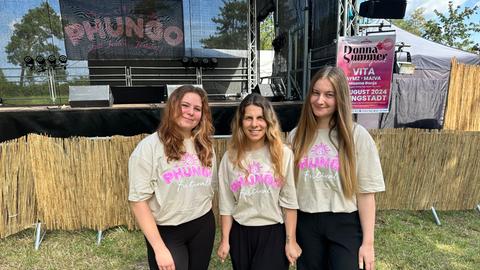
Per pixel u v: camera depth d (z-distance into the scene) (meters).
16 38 7.00
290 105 5.18
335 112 1.67
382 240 3.09
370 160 1.62
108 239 3.03
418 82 7.01
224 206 1.79
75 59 7.32
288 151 1.71
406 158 3.36
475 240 3.11
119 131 4.98
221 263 2.69
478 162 3.49
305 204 1.73
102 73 7.68
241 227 1.75
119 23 7.34
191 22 7.63
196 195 1.66
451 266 2.69
